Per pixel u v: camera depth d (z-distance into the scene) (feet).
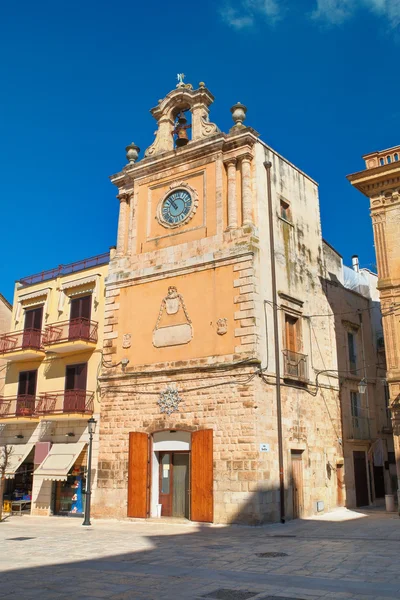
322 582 31.71
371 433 91.76
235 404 65.92
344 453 82.84
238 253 70.74
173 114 88.33
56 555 43.83
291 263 79.05
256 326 67.62
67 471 78.02
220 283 71.61
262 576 33.96
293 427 71.10
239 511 62.49
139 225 83.35
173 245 78.23
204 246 74.64
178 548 46.57
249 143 75.77
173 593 29.60
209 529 60.49
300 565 37.19
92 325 84.74
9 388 95.50
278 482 65.72
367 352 96.32
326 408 80.18
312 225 87.86
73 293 90.53
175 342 73.61
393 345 68.49
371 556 39.91
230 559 40.32
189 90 83.51
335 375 84.64
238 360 67.00
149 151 86.48
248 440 63.93
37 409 86.53
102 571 36.47
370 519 67.05
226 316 69.77
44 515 82.28
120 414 76.48
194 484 66.59
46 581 33.22
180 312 74.38
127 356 78.28
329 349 84.74
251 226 71.77
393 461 95.81
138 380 75.82
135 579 33.60
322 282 86.94
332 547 44.86
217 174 76.28
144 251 81.46
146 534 57.31
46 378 90.22
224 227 74.18
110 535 57.00
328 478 77.46
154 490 71.61
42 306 95.45
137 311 79.25
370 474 89.20
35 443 88.02
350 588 29.96
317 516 71.72
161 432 72.28
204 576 34.24
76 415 80.23
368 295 103.35
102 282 86.69
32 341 92.22
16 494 88.84
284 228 79.46
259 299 69.56
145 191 84.28
